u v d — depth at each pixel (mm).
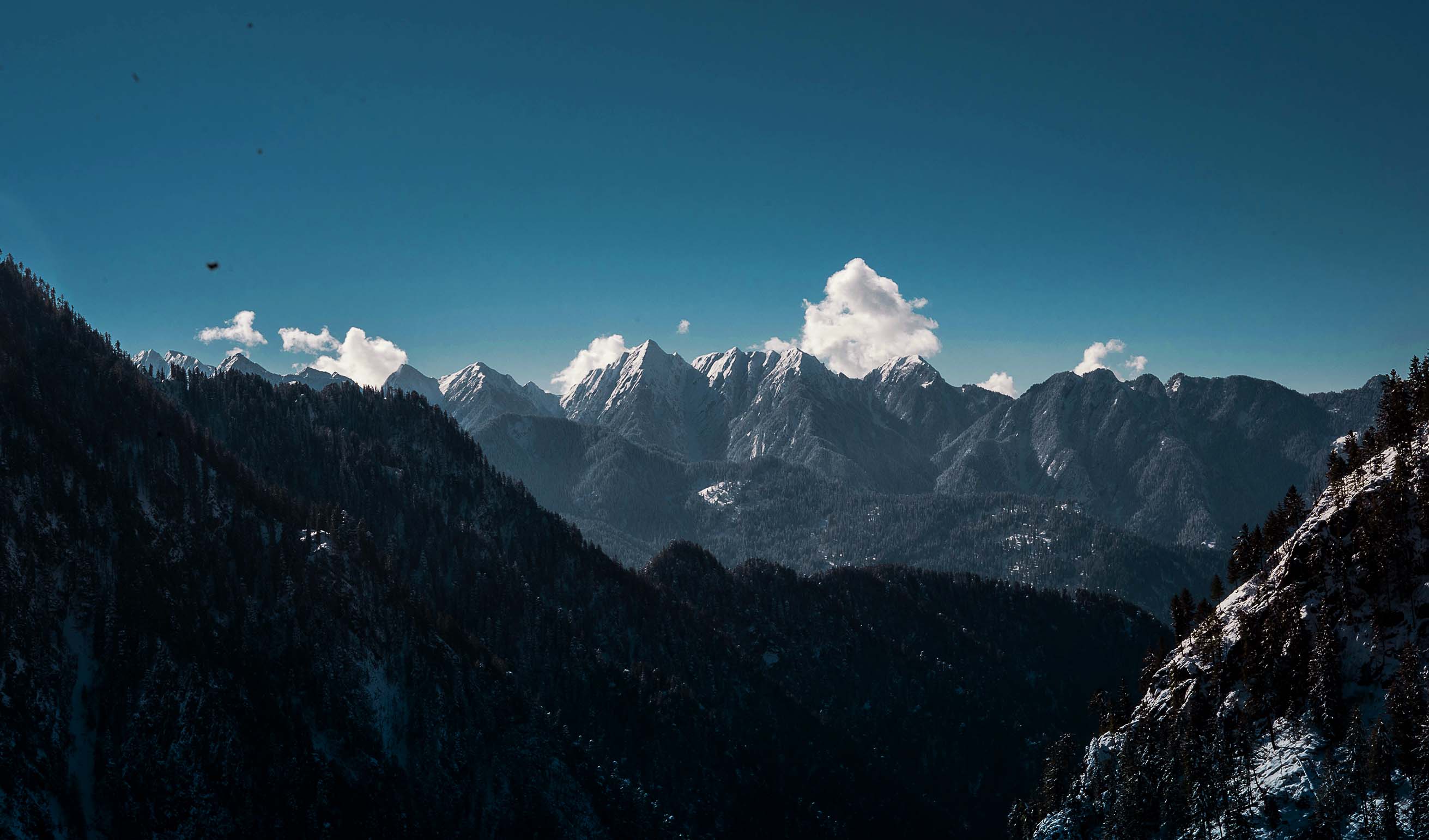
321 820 164750
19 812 141500
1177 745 118625
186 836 154000
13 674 155000
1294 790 99938
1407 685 96312
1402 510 108438
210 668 173000
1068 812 130625
